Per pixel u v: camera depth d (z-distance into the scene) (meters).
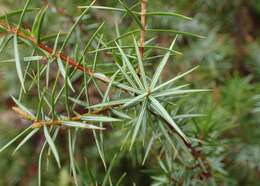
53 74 0.22
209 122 0.17
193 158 0.16
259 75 0.27
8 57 0.23
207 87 0.25
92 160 0.25
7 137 0.27
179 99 0.18
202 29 0.26
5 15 0.12
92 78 0.12
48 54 0.12
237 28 0.28
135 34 0.16
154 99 0.12
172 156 0.17
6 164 0.27
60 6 0.20
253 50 0.27
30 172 0.27
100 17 0.21
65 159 0.25
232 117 0.23
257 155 0.23
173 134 0.15
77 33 0.18
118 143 0.23
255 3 0.28
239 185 0.23
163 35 0.25
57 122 0.12
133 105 0.12
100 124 0.13
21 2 0.22
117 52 0.15
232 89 0.24
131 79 0.12
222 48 0.26
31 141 0.27
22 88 0.11
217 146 0.18
